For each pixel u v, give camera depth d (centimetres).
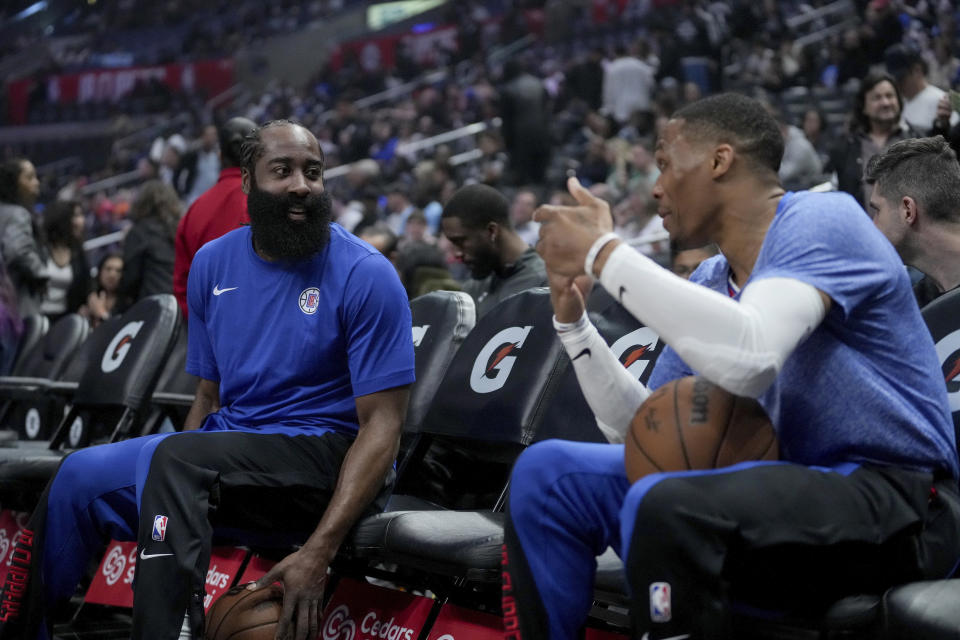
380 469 362
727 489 246
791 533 247
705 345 247
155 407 584
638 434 267
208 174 1572
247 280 396
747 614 271
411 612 359
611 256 265
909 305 277
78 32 3275
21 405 706
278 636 332
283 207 380
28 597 377
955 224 339
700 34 1494
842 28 1623
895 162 346
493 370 414
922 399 274
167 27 3153
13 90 3144
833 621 262
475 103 2052
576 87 1730
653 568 243
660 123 1304
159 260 840
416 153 1908
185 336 616
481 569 314
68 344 727
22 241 815
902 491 265
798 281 254
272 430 379
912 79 806
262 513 370
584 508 279
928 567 272
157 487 345
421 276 708
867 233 268
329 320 382
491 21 2439
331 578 392
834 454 271
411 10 2720
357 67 2648
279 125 390
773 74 1466
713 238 291
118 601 498
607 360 303
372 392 373
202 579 342
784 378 273
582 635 300
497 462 423
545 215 281
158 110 2980
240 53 2953
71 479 380
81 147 3020
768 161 284
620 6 2114
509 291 570
